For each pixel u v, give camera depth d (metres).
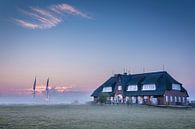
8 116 32.47
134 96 77.62
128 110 49.50
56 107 60.31
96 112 42.62
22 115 34.34
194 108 61.44
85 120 27.94
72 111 44.69
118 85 84.62
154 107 61.72
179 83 76.62
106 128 21.22
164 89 70.81
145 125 23.55
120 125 23.42
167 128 21.50
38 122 25.25
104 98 80.31
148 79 78.19
